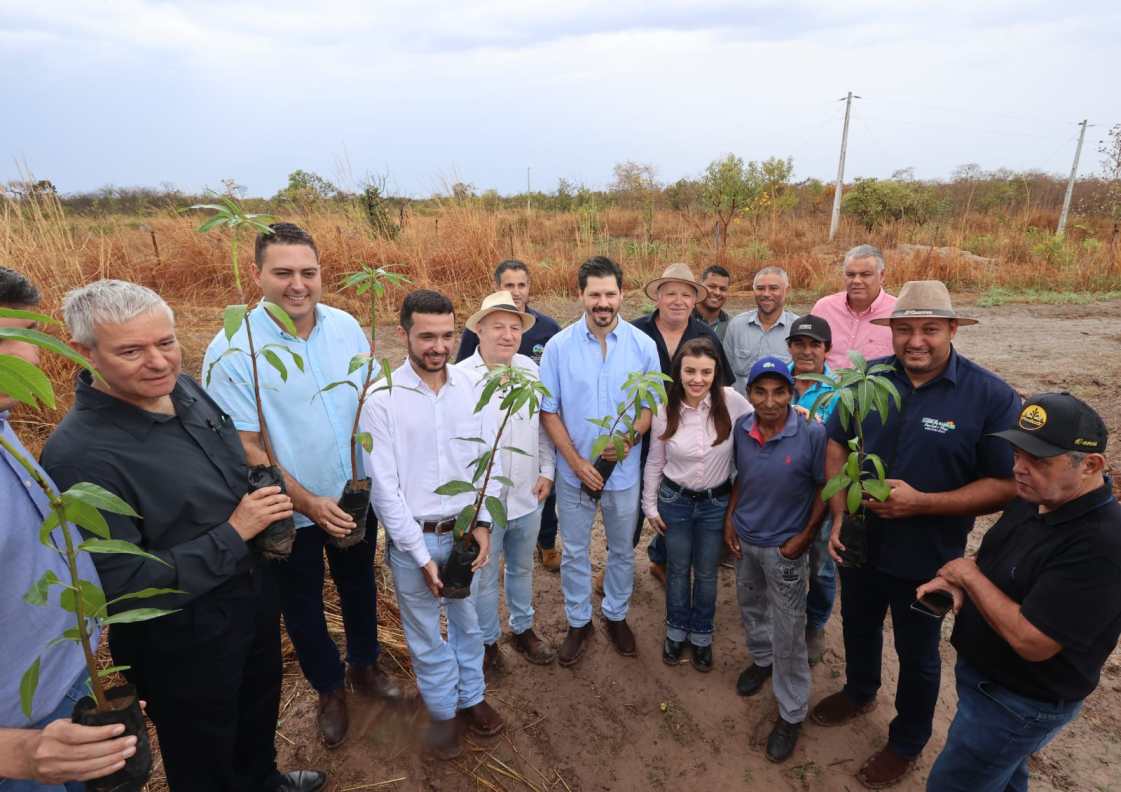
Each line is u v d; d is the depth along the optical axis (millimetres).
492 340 2797
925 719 2471
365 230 10086
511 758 2742
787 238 17219
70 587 1160
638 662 3303
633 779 2660
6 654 1444
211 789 2090
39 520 1522
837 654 3348
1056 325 10055
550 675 3211
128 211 9930
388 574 3807
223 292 8914
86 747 1228
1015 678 1825
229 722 2029
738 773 2676
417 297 2375
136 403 1761
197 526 1838
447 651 2672
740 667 3268
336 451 2543
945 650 3369
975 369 2289
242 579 1956
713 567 3082
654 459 3096
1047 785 2564
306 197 10477
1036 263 14008
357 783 2590
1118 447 5422
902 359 2330
